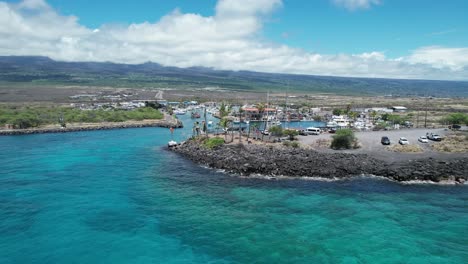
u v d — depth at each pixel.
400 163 86.06
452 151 101.50
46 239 49.62
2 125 164.38
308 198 66.56
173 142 121.31
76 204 63.09
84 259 44.72
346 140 105.56
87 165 93.00
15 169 87.25
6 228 52.81
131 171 87.19
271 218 57.25
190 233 51.97
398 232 52.09
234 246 48.12
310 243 48.72
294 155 92.38
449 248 47.47
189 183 76.69
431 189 72.12
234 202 64.56
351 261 44.12
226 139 121.12
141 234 51.56
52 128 164.00
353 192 69.94
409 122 180.12
